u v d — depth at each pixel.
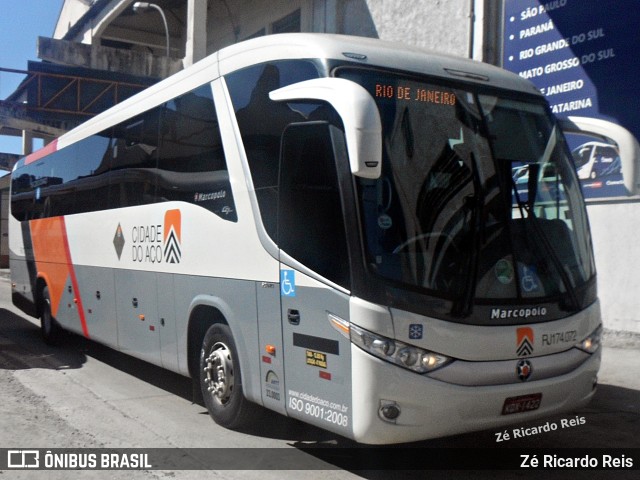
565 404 5.31
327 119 5.10
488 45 12.12
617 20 10.04
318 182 5.15
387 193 4.92
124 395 7.96
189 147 6.99
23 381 8.63
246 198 5.98
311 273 5.15
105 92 21.75
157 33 27.08
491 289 5.02
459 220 5.09
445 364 4.79
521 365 5.04
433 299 4.81
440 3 13.23
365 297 4.71
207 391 6.67
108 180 9.01
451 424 4.80
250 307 5.88
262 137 5.86
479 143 5.43
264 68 5.91
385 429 4.66
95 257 9.33
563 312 5.33
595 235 10.52
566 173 5.85
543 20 11.14
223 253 6.28
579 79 10.61
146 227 7.82
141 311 7.97
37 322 14.41
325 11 16.83
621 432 6.59
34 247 12.05
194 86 7.00
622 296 10.20
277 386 5.56
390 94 5.20
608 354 9.70
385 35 14.83
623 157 5.62
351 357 4.75
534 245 5.35
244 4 21.31
